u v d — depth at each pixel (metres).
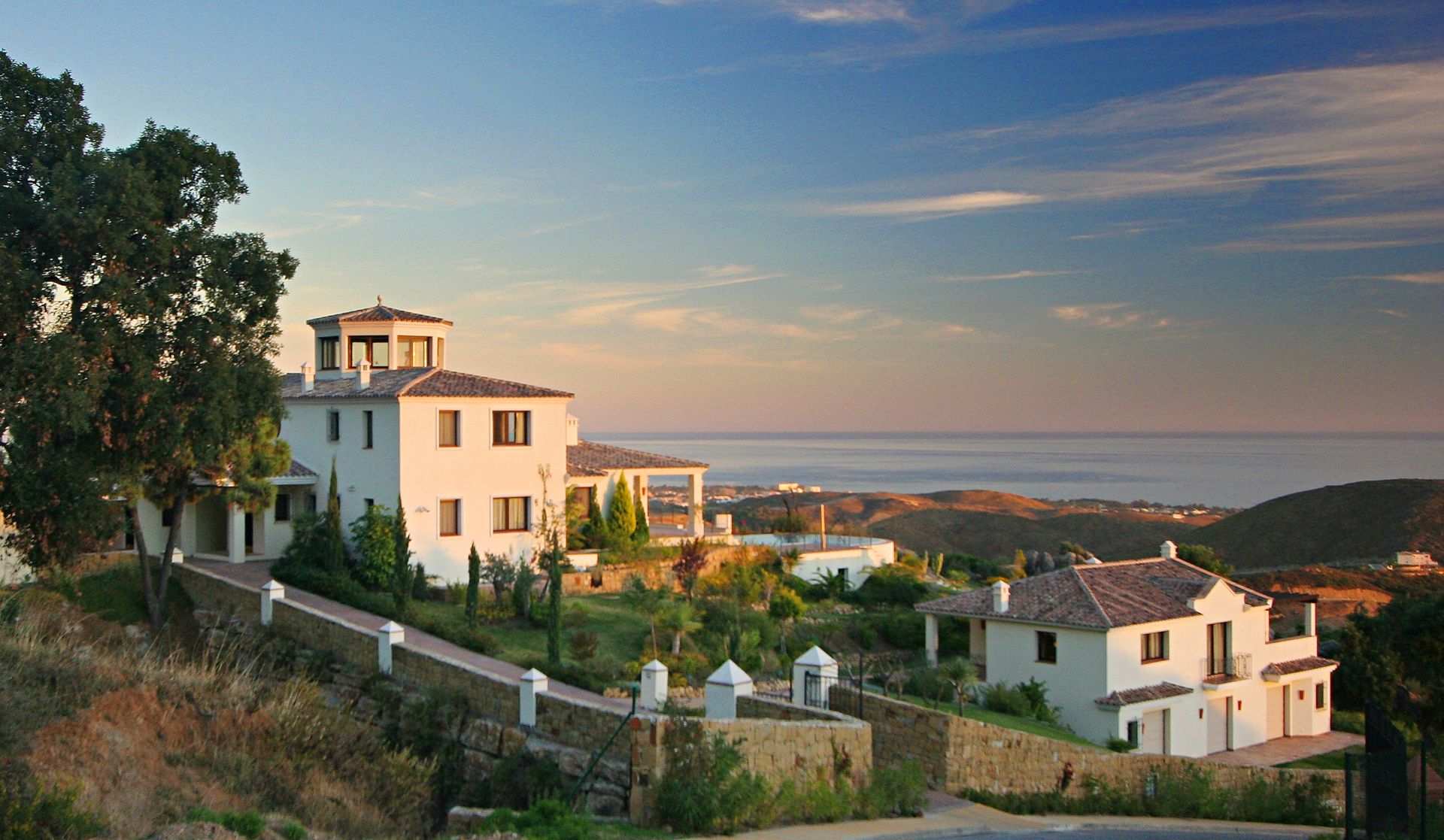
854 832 19.09
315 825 18.95
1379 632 47.66
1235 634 40.88
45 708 17.67
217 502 43.84
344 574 39.66
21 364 29.27
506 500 44.31
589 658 34.06
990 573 64.06
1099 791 26.64
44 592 33.12
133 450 32.38
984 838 20.22
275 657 32.03
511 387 44.91
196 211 34.16
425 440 41.59
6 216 30.77
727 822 18.84
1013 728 30.70
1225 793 27.56
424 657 28.31
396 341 48.66
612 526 48.47
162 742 19.41
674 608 38.31
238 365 33.94
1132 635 36.94
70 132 32.19
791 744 20.73
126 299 30.91
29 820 14.15
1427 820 17.38
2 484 30.92
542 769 23.31
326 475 43.72
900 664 40.09
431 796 24.45
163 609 35.22
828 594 50.59
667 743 19.47
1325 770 32.84
